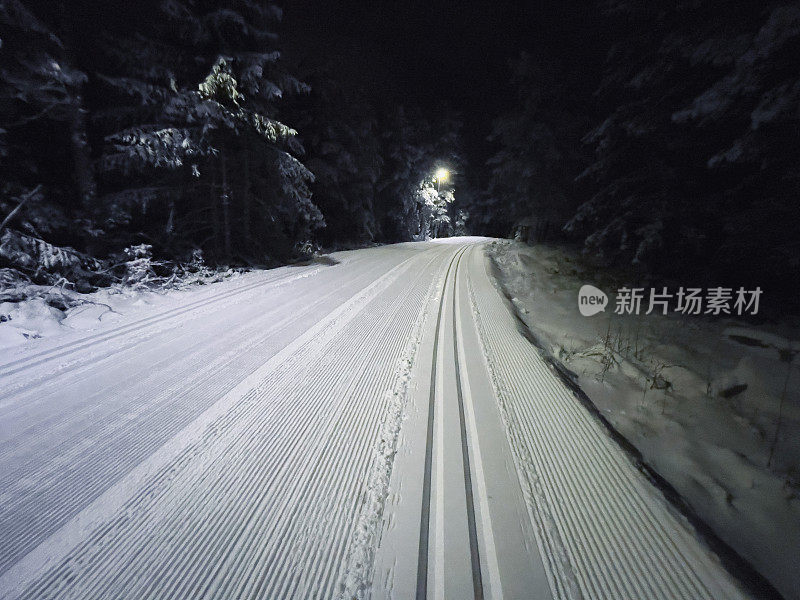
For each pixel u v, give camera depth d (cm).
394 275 1022
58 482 225
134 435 275
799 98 465
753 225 624
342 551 186
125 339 471
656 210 810
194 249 986
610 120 862
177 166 898
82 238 786
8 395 327
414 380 377
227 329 520
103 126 878
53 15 695
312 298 714
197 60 905
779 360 495
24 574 169
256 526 199
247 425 292
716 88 567
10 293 552
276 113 1145
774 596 170
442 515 209
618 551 190
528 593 167
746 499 253
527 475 244
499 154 1741
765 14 539
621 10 820
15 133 698
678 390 424
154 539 189
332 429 289
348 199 2141
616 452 272
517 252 1586
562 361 488
